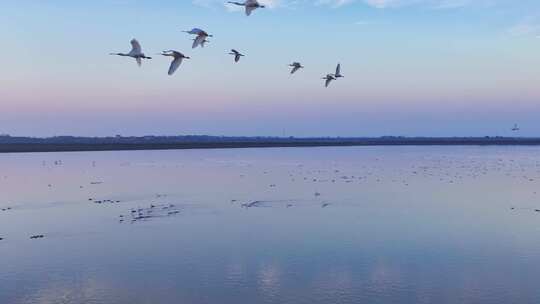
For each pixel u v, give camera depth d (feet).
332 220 129.08
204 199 165.99
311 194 177.68
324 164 344.90
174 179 232.32
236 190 189.67
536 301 74.74
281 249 101.40
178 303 74.84
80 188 197.77
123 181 223.92
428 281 82.89
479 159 423.64
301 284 81.87
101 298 76.74
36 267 91.04
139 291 79.51
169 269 89.45
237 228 119.55
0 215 137.80
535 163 362.74
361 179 230.68
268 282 82.89
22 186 204.64
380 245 104.12
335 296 76.84
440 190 189.78
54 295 78.38
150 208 147.74
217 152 585.22
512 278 84.07
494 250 100.32
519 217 133.59
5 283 83.30
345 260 94.07
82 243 106.52
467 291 78.54
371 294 77.61
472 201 161.38
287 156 478.59
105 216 135.33
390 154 537.65
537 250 100.12
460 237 110.83
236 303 74.54
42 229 119.85
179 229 118.73
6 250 101.50
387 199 165.17
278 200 163.12
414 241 107.45
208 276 85.76
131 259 95.20
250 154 529.04
